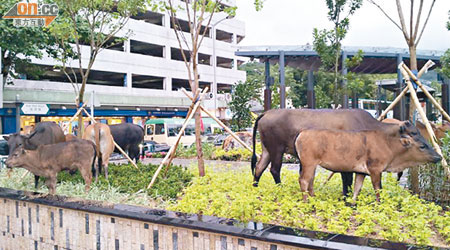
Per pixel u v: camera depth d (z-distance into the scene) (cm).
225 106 4188
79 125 1155
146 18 4078
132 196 728
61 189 763
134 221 449
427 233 411
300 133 598
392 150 572
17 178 919
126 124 1241
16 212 574
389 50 2586
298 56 2441
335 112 692
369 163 575
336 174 860
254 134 789
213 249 392
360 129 625
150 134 2834
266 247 358
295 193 681
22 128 2847
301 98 5506
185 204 553
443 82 2614
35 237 549
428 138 905
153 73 3825
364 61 2797
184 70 4100
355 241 332
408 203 523
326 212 500
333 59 1631
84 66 3256
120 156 2058
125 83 3622
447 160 688
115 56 3503
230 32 4700
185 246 411
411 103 823
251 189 705
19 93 2722
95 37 1766
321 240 336
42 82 3061
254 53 2398
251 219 498
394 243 326
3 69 2228
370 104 3844
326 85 4662
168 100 3738
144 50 4291
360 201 555
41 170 707
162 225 425
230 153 1717
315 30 1623
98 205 491
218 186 746
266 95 2370
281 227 378
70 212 507
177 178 887
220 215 508
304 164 591
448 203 682
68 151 717
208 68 4350
